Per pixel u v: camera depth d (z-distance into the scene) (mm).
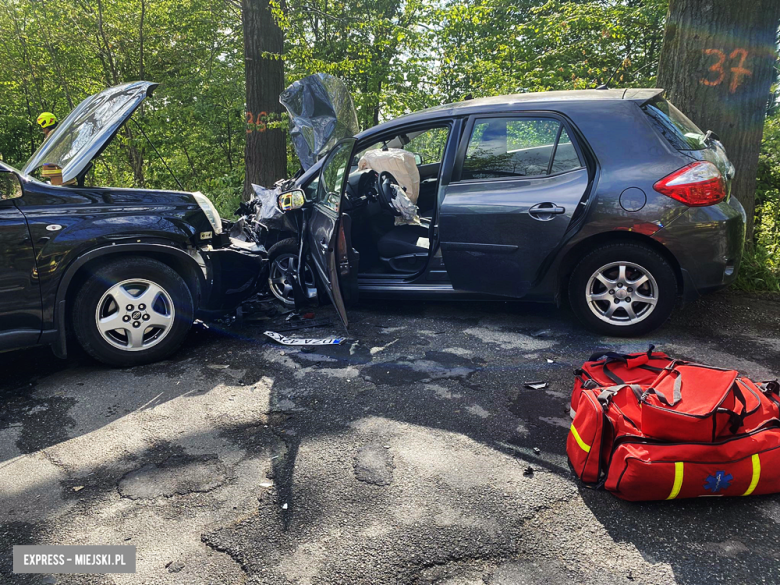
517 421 2873
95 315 3633
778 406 2248
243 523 2162
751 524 2043
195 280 4008
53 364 3922
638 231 3650
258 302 5250
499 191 4016
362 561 1930
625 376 2654
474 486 2336
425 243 4762
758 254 5203
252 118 9438
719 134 5062
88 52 15344
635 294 3826
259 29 9203
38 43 15109
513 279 4051
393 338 4133
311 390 3336
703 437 2102
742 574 1812
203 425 2969
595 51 11156
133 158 15219
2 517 2268
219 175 15742
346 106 7070
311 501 2281
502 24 12336
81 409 3203
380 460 2564
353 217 4691
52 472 2582
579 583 1800
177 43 15266
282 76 9609
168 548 2041
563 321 4344
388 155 5059
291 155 13906
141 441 2828
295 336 4258
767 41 4863
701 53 4988
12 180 3369
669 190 3568
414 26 10141
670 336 3957
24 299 3367
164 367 3789
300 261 4641
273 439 2797
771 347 3725
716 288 3711
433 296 4406
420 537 2037
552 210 3809
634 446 2150
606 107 3826
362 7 11719
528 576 1836
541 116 3961
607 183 3697
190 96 14977
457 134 4199
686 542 1965
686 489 2104
